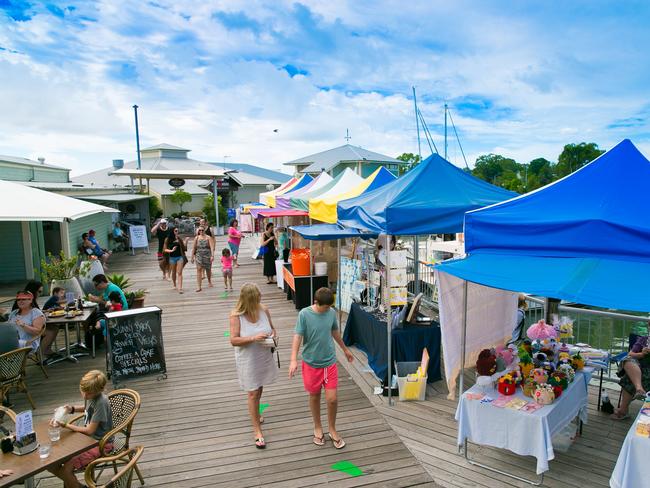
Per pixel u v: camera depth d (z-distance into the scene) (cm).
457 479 397
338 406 538
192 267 1619
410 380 544
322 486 389
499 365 469
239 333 434
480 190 609
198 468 418
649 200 358
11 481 292
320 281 986
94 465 322
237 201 4778
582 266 335
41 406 552
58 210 660
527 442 380
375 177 844
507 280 352
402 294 597
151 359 620
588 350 520
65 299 750
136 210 2553
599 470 407
